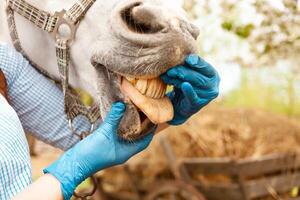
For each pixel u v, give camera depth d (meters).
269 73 4.69
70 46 1.06
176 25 0.90
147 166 3.41
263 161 3.13
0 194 0.92
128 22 0.93
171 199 3.27
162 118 0.96
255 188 3.12
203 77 0.98
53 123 1.14
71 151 1.00
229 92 5.30
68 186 0.96
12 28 1.11
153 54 0.89
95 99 1.09
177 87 1.00
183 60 0.94
